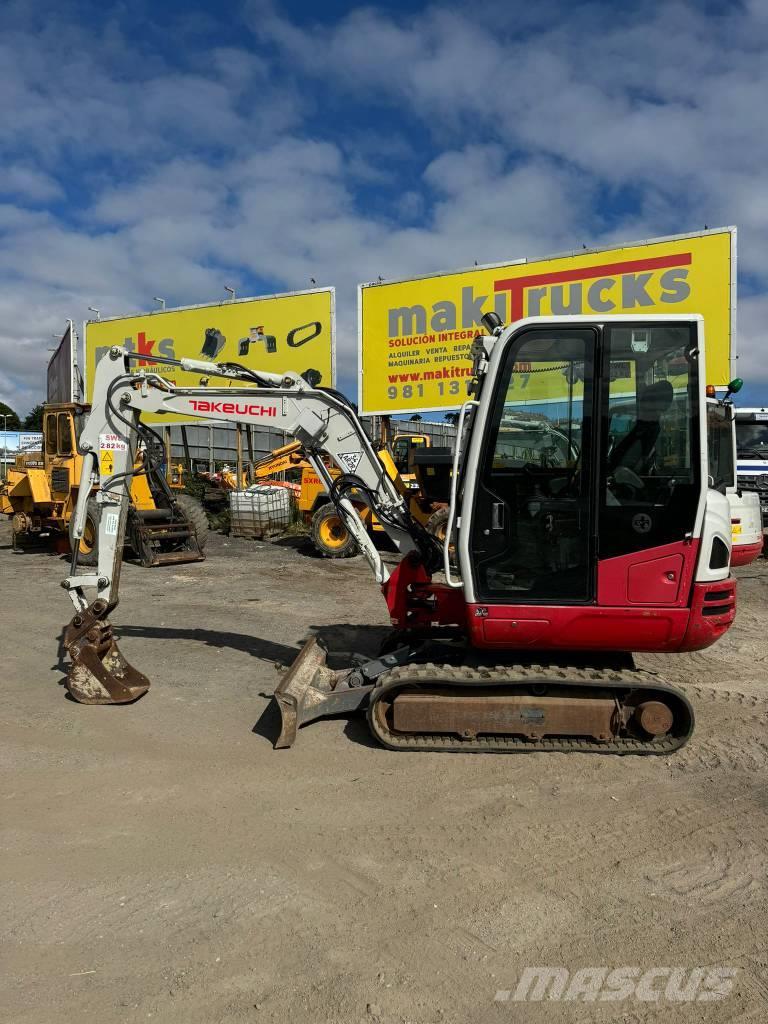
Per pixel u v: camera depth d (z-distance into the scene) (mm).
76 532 5559
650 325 4285
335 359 17109
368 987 2494
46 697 5508
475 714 4441
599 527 4336
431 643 5215
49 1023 2318
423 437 15117
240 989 2480
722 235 12508
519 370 4383
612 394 4324
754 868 3268
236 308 18062
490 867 3258
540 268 14000
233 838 3502
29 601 9062
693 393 4258
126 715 5145
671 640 4379
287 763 4348
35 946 2701
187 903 2973
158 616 8273
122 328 19578
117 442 5578
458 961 2633
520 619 4410
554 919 2887
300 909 2939
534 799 3910
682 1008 2424
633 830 3598
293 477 21125
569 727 4430
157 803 3854
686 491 4281
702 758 4445
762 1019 2379
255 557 13023
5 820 3670
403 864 3277
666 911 2945
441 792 3982
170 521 12508
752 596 9633
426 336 15172
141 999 2430
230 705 5352
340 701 4855
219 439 28016
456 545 4930
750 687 5859
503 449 4430
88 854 3350
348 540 12586
